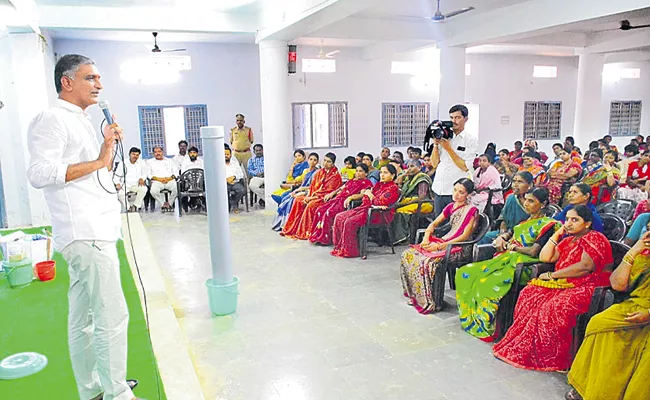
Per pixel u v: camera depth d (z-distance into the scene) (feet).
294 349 9.73
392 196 16.10
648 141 25.72
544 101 37.29
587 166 17.74
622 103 39.81
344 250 16.08
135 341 8.71
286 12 18.25
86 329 6.30
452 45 24.35
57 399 6.57
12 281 10.33
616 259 8.80
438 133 12.91
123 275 12.34
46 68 21.31
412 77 34.17
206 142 10.87
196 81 28.91
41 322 8.77
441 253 11.39
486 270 10.10
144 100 28.02
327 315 11.37
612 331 7.25
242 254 16.69
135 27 20.12
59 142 5.57
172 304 12.21
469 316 10.25
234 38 27.37
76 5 19.20
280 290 13.08
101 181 5.99
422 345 9.78
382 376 8.66
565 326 8.31
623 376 7.16
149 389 7.26
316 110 32.04
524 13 19.92
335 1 14.26
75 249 5.73
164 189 24.26
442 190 13.46
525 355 8.79
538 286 8.95
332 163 18.85
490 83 35.55
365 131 33.47
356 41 29.48
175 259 16.25
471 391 8.13
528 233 9.84
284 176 23.88
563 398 7.86
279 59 22.62
